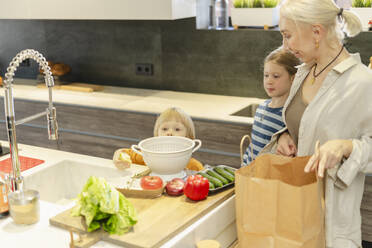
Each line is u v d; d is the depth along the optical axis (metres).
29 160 2.12
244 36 3.26
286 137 1.82
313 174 1.50
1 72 4.28
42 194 2.03
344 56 1.62
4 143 2.38
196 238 1.40
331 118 1.58
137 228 1.35
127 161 1.97
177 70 3.58
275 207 1.30
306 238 1.29
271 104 2.30
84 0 3.27
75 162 2.11
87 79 3.95
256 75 3.29
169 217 1.41
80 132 3.33
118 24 3.70
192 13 3.30
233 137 2.78
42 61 1.61
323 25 1.55
